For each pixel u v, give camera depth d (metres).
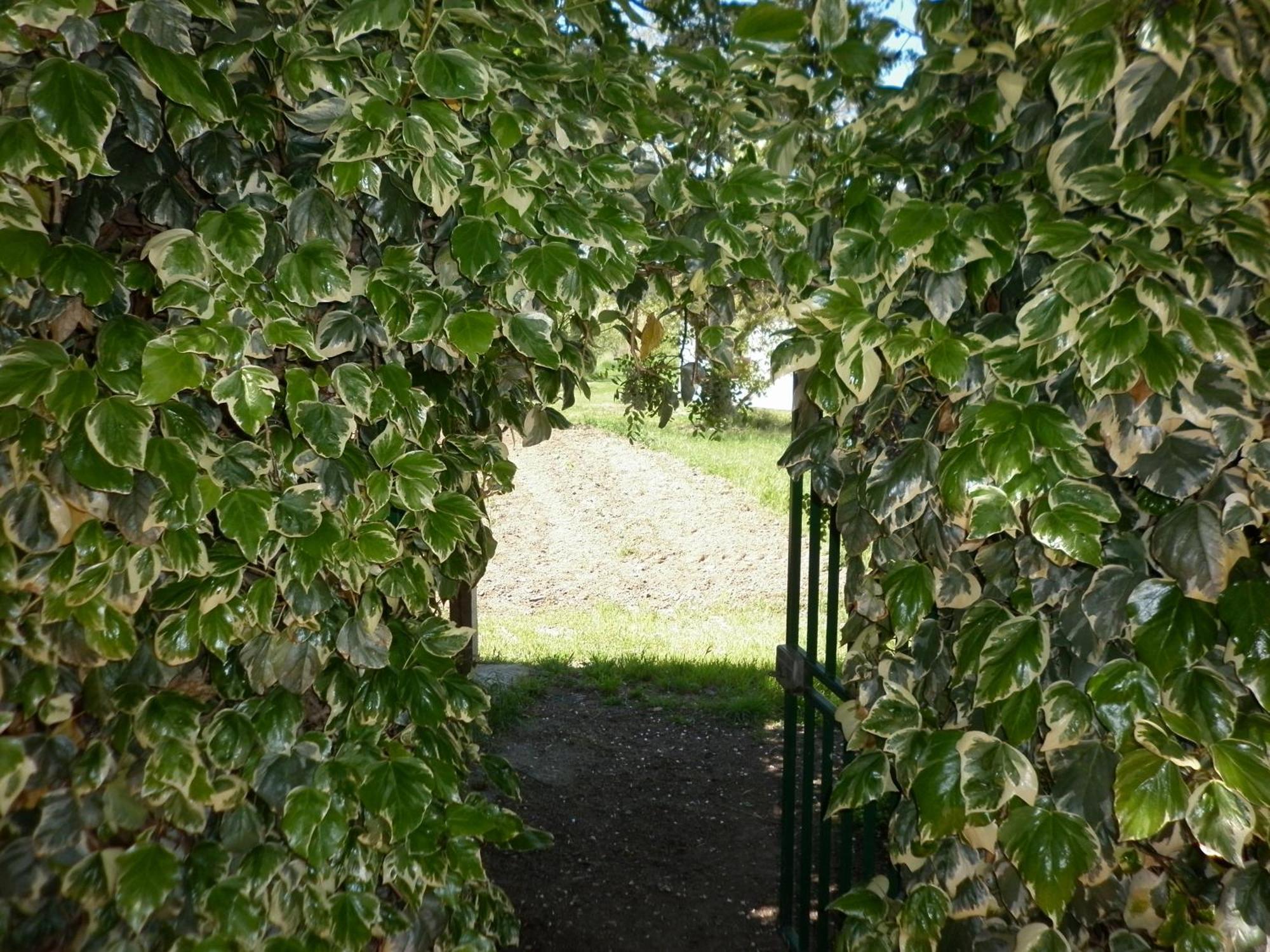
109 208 1.44
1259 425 1.28
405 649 1.73
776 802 3.97
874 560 1.76
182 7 1.31
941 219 1.48
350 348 1.60
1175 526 1.33
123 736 1.46
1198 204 1.31
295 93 1.44
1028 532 1.47
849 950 1.75
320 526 1.51
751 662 5.71
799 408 2.16
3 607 1.36
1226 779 1.26
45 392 1.31
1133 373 1.30
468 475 2.10
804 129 1.82
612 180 1.71
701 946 2.97
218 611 1.46
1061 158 1.41
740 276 1.81
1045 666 1.42
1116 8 1.26
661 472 11.34
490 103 1.55
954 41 1.53
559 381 2.09
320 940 1.50
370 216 1.60
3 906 1.35
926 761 1.51
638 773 4.23
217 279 1.43
